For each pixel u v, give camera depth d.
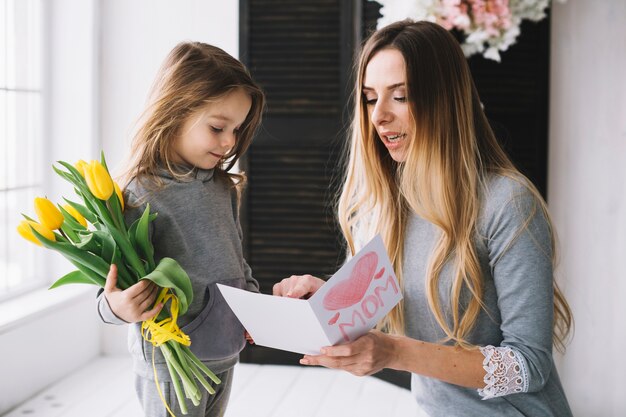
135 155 1.79
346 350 1.44
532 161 3.29
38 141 3.74
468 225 1.61
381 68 1.66
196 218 1.82
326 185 3.76
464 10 2.85
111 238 1.57
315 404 3.29
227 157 2.00
